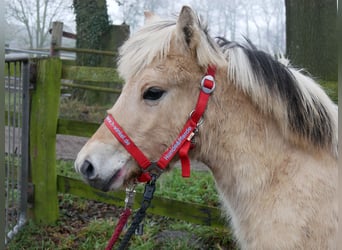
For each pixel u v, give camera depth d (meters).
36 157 3.72
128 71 1.91
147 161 1.90
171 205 3.31
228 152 1.92
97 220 3.77
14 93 3.56
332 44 4.25
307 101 1.88
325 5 4.27
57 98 3.67
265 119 1.91
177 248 3.22
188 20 1.83
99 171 1.86
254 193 1.88
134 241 3.37
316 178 1.82
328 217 1.77
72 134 3.68
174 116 1.88
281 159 1.88
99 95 9.16
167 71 1.85
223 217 3.12
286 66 1.97
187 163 1.91
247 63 1.89
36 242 3.40
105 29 9.62
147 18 2.08
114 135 1.89
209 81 1.87
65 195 4.26
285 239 1.77
